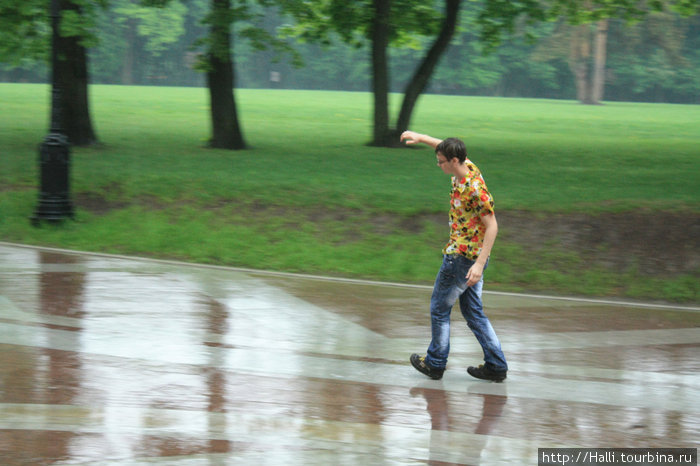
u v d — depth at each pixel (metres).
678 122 107.06
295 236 29.81
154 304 19.86
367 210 33.00
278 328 18.16
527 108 142.75
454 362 16.31
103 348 15.91
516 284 25.64
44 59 50.66
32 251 26.73
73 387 13.48
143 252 27.75
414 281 25.36
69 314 18.52
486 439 11.98
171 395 13.29
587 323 20.09
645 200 34.44
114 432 11.50
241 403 13.07
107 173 39.22
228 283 22.91
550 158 53.03
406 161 48.88
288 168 43.56
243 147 53.84
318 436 11.73
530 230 30.80
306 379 14.56
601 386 14.90
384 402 13.54
